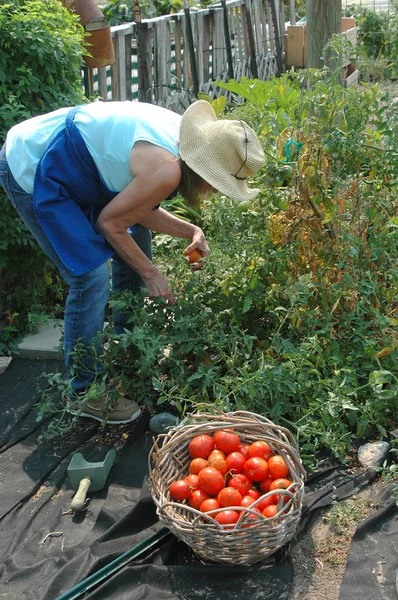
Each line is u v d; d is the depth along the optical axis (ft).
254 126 14.29
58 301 15.64
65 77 14.29
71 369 11.10
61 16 14.26
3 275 14.08
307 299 11.60
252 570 8.26
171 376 11.57
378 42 31.96
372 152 11.57
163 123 10.12
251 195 10.07
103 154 10.01
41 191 10.19
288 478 8.84
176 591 8.13
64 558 8.76
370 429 10.73
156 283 10.93
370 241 11.88
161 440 10.98
